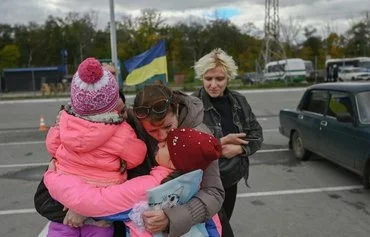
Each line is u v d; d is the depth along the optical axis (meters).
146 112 1.83
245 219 4.92
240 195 5.88
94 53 72.94
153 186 1.85
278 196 5.79
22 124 15.16
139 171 2.02
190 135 1.84
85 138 1.82
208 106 2.92
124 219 1.87
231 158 2.73
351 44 74.00
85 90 1.82
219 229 2.06
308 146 7.56
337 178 6.62
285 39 70.00
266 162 7.91
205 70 2.89
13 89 49.09
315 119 7.22
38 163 8.41
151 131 1.92
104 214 1.83
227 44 76.38
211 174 1.97
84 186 1.85
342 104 6.51
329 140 6.65
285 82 41.03
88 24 75.06
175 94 2.00
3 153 9.62
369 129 5.66
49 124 14.89
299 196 5.77
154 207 1.80
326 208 5.25
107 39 73.31
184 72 53.31
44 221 5.01
